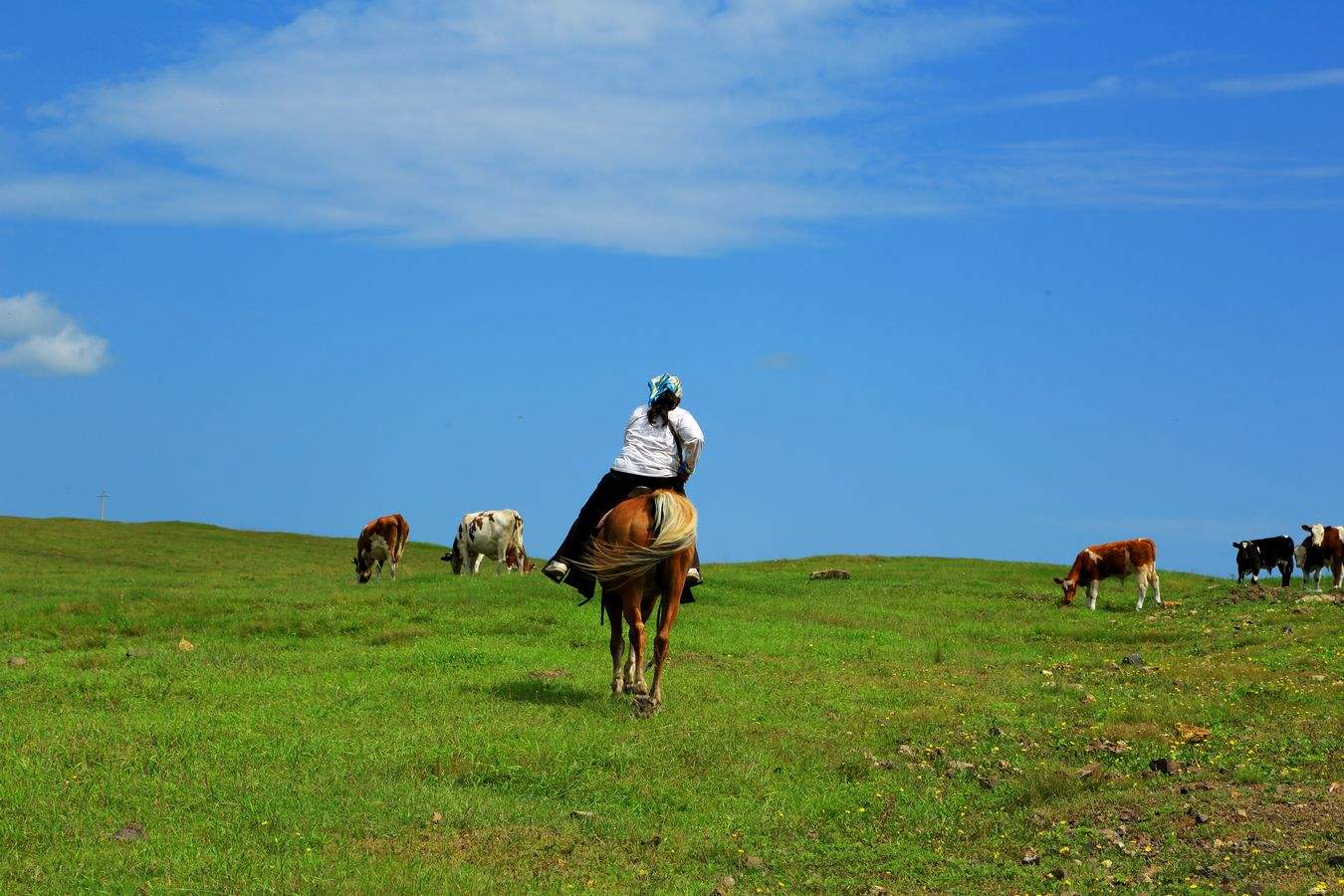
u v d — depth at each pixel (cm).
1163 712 1177
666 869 725
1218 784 890
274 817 756
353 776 859
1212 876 689
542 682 1265
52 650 1559
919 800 891
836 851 775
